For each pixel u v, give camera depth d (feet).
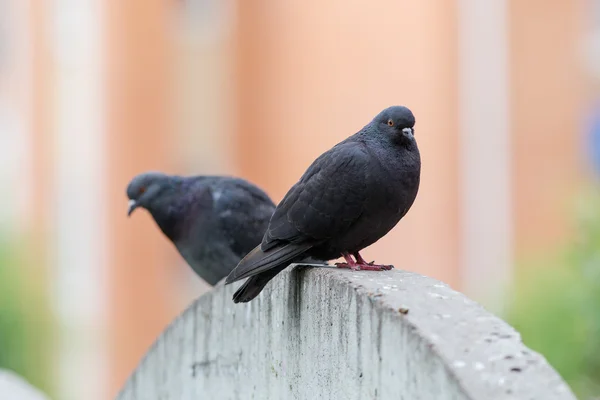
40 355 61.98
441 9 51.42
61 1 62.49
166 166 59.62
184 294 60.23
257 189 32.48
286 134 58.65
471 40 51.62
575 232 34.50
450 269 52.34
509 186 52.54
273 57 58.95
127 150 58.44
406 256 53.31
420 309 13.83
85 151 61.82
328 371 16.15
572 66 54.08
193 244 32.07
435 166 52.03
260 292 19.54
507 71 52.44
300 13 57.47
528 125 53.16
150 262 59.11
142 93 58.44
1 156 84.64
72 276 64.08
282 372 18.44
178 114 59.82
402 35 52.75
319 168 19.52
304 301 17.35
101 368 61.72
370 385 14.51
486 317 13.53
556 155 53.67
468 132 51.93
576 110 54.13
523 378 11.94
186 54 60.08
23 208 72.23
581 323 32.24
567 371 32.17
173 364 24.11
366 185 18.89
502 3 51.80
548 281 34.65
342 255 19.99
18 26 76.79
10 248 64.49
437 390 12.51
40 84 66.59
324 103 56.39
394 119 19.26
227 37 60.13
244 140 60.44
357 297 15.01
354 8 54.70
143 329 59.16
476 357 12.40
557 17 53.57
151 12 58.23
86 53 61.05
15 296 61.11
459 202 52.08
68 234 63.72
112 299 59.57
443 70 51.62
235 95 60.18
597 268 32.22
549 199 52.90
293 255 18.88
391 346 13.83
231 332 21.31
